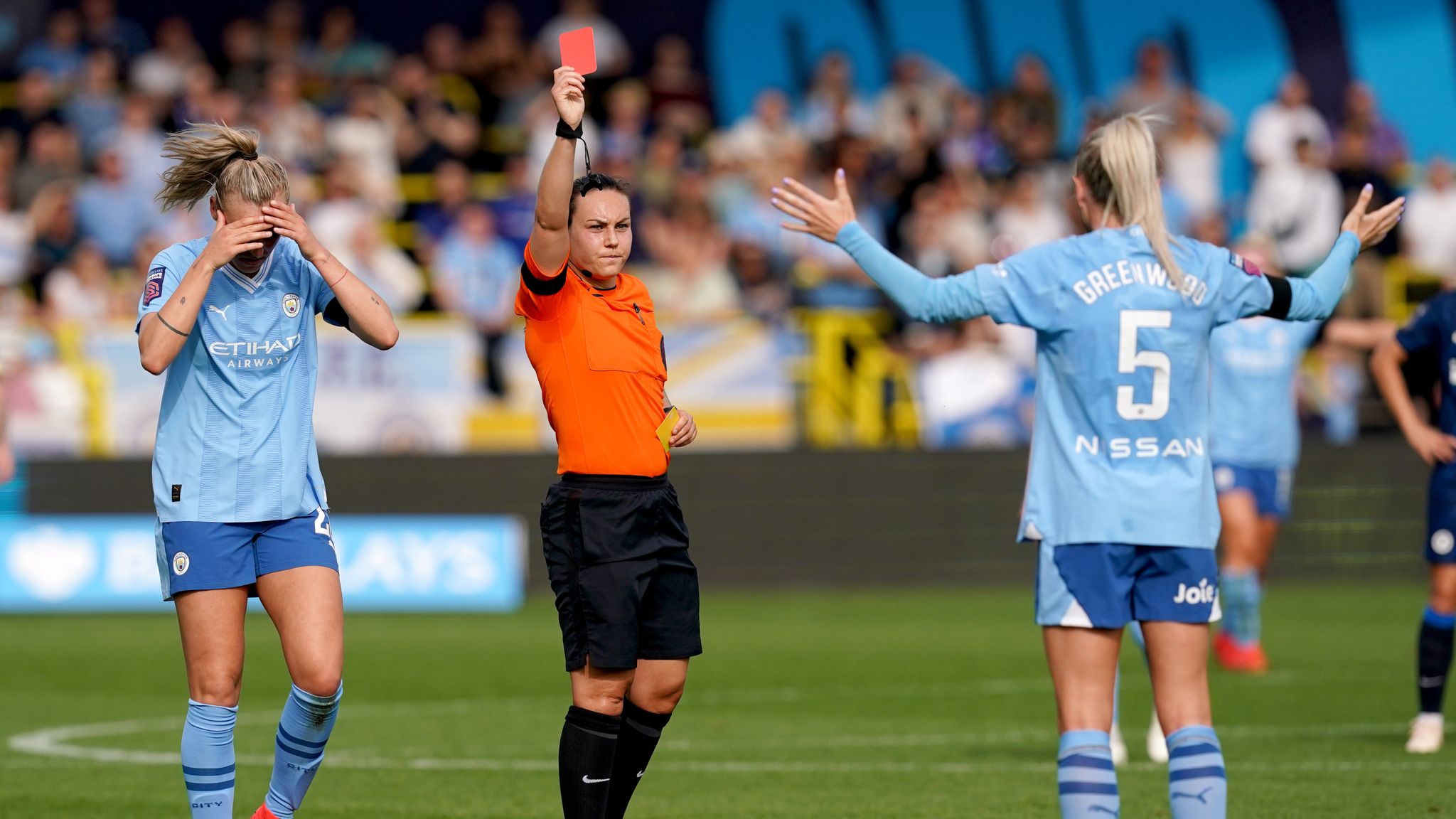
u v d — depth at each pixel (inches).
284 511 738.2
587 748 723.4
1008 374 2383.1
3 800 980.6
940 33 3051.2
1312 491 2335.1
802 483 2281.0
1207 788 657.0
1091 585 668.7
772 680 1524.4
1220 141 3009.4
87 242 2404.0
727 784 1019.3
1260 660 1536.7
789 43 3031.5
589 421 729.0
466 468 2222.0
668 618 745.0
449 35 2765.7
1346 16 3068.4
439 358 2267.5
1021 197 2618.1
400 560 2132.1
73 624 2004.2
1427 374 1138.7
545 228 706.8
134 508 2164.1
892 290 687.7
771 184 2559.1
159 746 1191.6
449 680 1546.5
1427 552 1111.0
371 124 2564.0
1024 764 1091.3
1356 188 2682.1
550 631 1934.1
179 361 736.3
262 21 2965.1
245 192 722.2
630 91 2689.5
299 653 732.0
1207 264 690.8
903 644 1777.8
